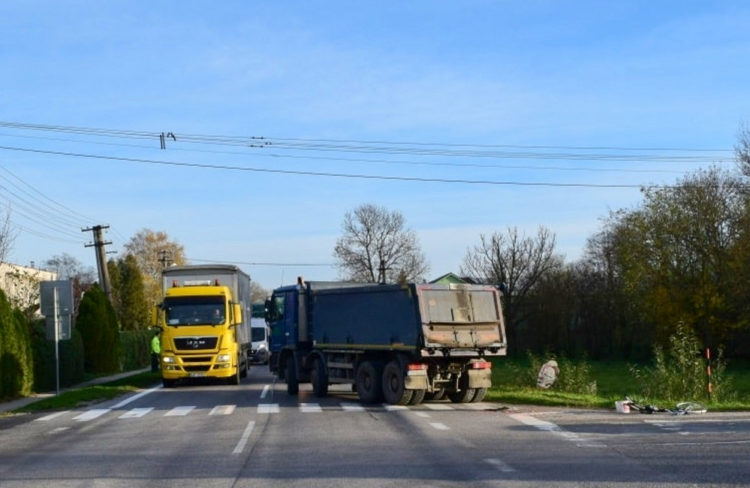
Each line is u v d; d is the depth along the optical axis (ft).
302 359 90.27
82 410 76.79
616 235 207.92
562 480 36.14
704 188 185.37
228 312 104.88
